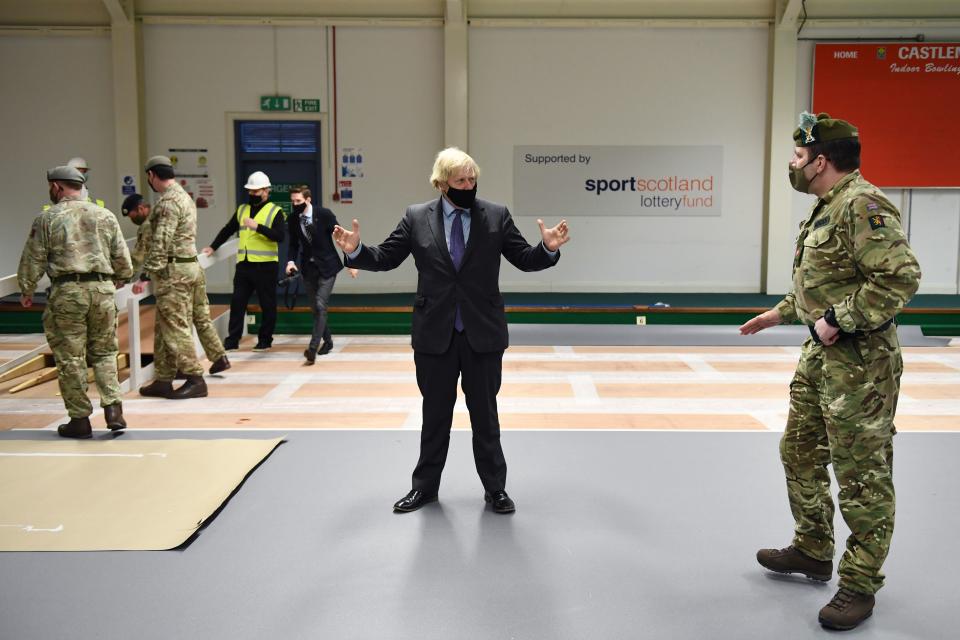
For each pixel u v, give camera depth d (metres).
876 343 2.64
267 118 10.84
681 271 11.14
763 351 8.11
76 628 2.66
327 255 7.44
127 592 2.90
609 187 11.01
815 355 2.82
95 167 10.88
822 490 2.92
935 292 11.02
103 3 10.45
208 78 10.78
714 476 4.16
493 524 3.53
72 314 4.77
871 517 2.65
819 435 2.89
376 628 2.65
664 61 10.81
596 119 10.91
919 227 10.95
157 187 5.89
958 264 11.00
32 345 8.45
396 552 3.24
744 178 10.99
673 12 10.70
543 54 10.81
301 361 7.53
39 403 5.89
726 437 4.88
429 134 10.91
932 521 3.54
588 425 5.20
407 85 10.82
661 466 4.32
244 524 3.53
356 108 10.84
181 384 6.52
